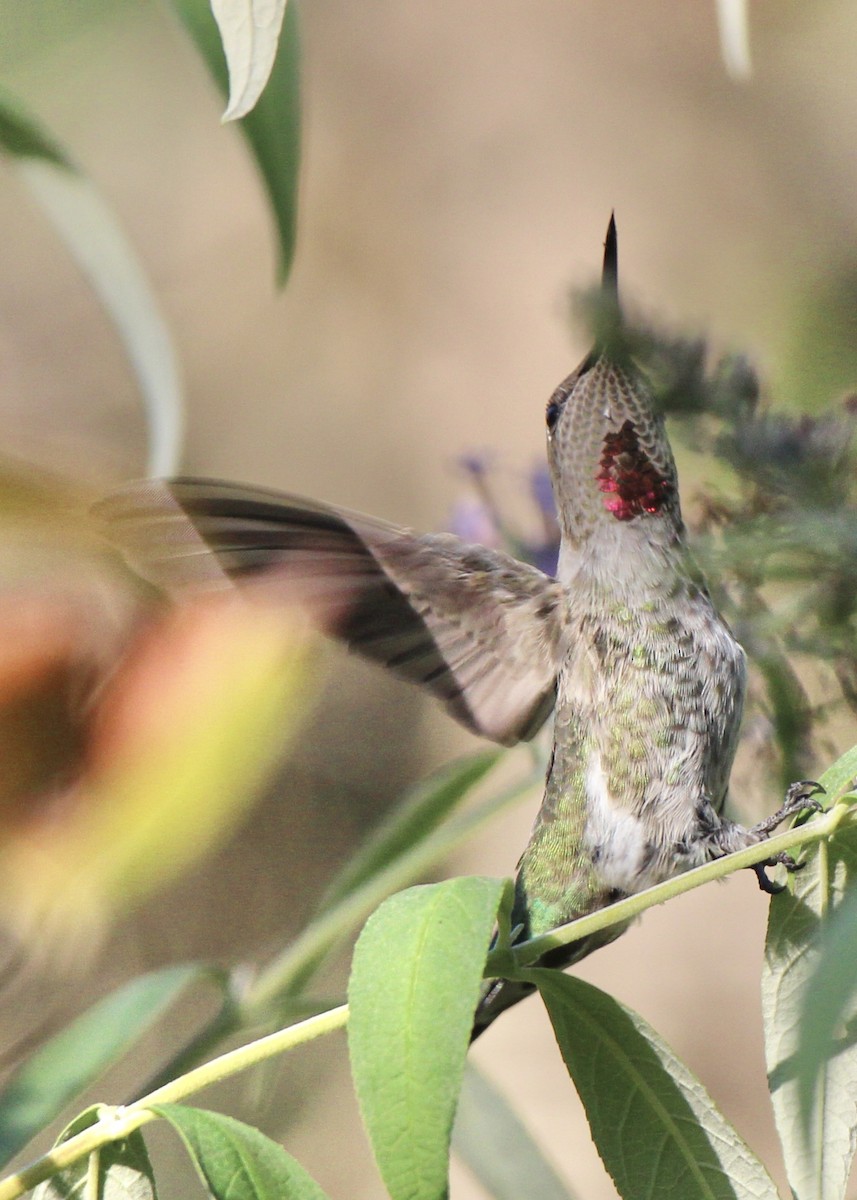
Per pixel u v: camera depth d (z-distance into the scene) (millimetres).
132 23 3545
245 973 2275
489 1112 2301
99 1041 2260
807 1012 2033
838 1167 2213
